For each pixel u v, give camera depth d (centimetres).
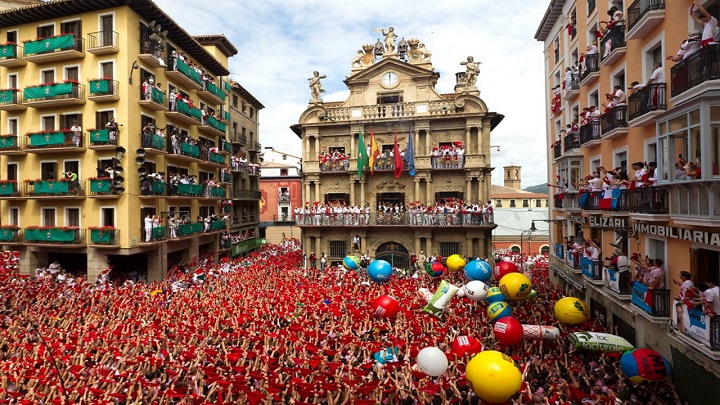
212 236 3797
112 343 1570
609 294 1780
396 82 3772
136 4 2788
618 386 1274
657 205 1391
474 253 3478
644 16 1493
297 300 2230
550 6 2748
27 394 1148
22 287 2434
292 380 1236
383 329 1777
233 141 4447
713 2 1216
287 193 6275
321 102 3888
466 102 3584
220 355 1466
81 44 2783
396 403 1198
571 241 2394
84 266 3150
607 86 1977
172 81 3238
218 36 4009
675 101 1258
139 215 2838
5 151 2861
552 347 1627
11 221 3009
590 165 2206
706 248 1232
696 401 1220
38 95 2778
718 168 1110
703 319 1148
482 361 1091
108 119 2786
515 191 8056
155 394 1179
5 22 2934
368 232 3697
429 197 3638
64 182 2727
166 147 3073
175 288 2583
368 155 3788
